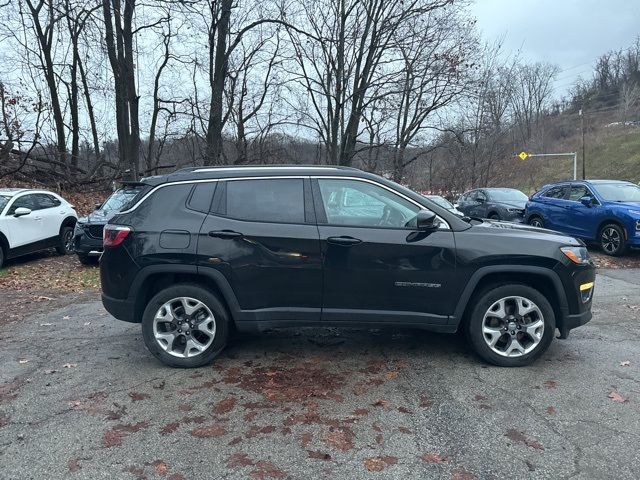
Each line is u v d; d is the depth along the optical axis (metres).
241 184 4.42
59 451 3.09
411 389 3.94
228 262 4.25
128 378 4.21
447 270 4.25
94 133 25.38
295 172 4.44
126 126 22.55
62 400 3.80
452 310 4.31
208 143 21.34
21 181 17.77
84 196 18.47
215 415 3.53
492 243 4.27
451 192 30.28
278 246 4.25
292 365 4.46
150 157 23.55
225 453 3.05
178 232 4.29
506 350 4.36
